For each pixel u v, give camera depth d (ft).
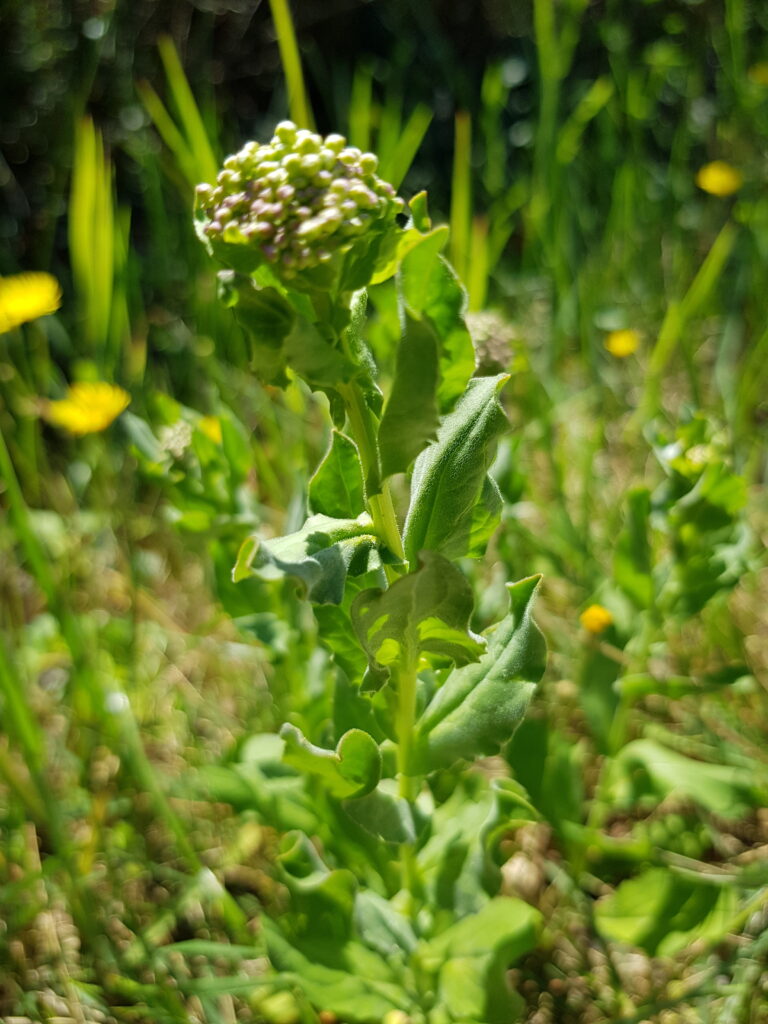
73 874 0.50
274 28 1.27
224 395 0.79
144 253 1.07
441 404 0.34
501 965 0.44
